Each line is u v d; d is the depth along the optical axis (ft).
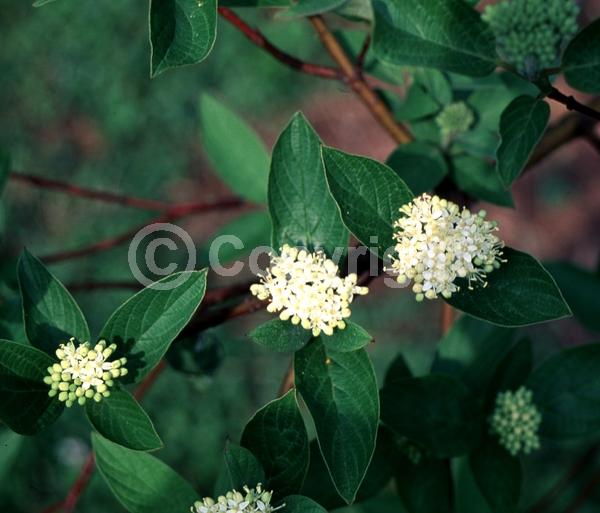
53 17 4.91
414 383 1.75
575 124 2.01
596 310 2.39
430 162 1.90
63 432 4.11
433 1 1.61
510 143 1.58
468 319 1.88
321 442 1.47
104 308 4.32
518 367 1.85
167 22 1.37
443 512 1.82
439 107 1.93
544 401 1.84
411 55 1.62
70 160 4.79
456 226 1.51
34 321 1.54
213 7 1.37
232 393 4.41
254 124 5.02
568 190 4.91
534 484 4.11
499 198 1.91
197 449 4.29
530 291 1.50
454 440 1.76
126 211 4.62
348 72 1.95
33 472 4.06
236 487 1.50
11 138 4.78
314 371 1.50
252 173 2.35
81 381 1.50
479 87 1.92
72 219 4.62
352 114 5.02
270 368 4.46
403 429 1.74
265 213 2.35
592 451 3.00
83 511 4.04
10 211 4.61
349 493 1.45
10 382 1.51
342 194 1.51
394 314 4.61
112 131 4.83
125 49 4.90
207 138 2.35
